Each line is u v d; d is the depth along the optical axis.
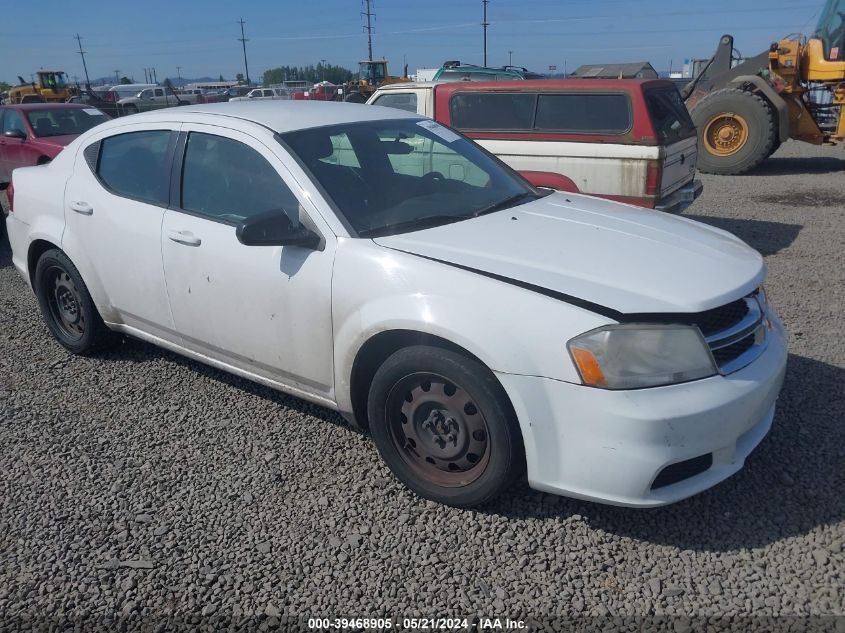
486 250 3.17
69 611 2.71
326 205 3.42
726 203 10.50
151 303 4.18
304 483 3.45
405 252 3.18
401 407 3.24
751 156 13.04
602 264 3.06
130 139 4.37
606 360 2.71
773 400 3.10
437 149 4.23
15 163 12.22
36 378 4.66
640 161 7.33
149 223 4.06
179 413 4.16
